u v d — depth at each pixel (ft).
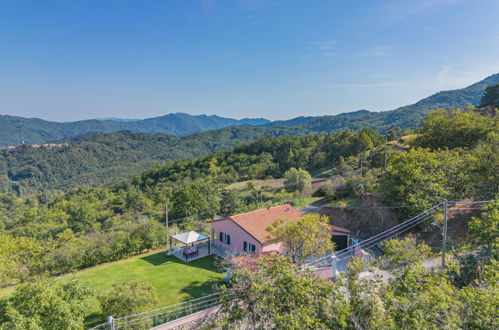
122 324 53.47
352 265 41.81
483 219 60.13
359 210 115.14
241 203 197.77
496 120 124.98
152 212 236.02
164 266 94.84
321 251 72.79
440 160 94.32
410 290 38.91
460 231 81.00
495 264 41.29
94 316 63.93
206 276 84.94
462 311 33.24
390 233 97.76
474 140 119.03
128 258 105.81
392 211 99.50
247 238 95.76
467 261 58.03
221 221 107.55
